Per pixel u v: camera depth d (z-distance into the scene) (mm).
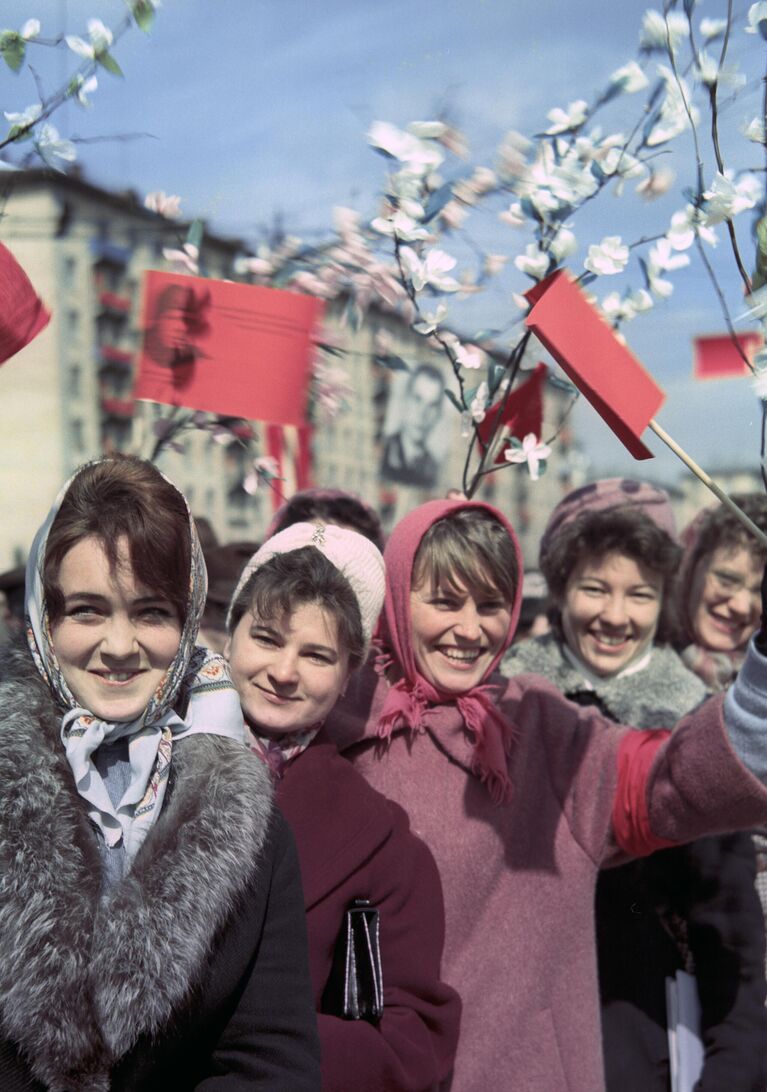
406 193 2090
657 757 2143
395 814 2055
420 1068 1832
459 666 2234
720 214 1820
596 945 2350
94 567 1498
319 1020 1798
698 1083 2232
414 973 1922
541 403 2312
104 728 1516
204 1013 1486
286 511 2650
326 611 1972
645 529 2719
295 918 1587
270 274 2250
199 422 2352
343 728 2225
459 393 2266
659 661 2811
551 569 2824
